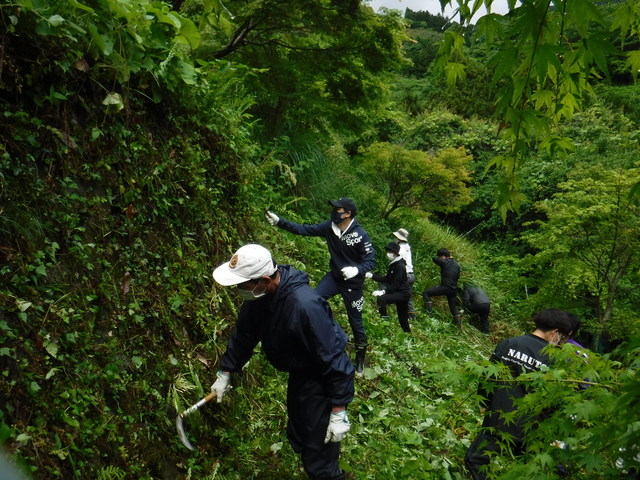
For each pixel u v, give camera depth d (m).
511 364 3.03
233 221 4.30
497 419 2.95
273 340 2.67
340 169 11.21
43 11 2.53
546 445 1.86
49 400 2.18
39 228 2.38
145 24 3.19
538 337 3.12
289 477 3.00
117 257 2.84
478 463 3.05
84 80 2.83
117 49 3.04
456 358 6.66
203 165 3.87
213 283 3.60
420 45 24.52
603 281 8.70
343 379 2.67
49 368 2.23
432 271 10.83
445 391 4.97
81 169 2.73
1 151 2.31
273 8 6.83
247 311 2.73
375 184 11.70
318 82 8.60
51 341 2.29
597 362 1.80
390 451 3.63
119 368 2.60
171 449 2.70
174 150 3.48
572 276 8.46
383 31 7.62
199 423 2.91
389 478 3.37
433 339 7.29
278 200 7.10
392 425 4.04
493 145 16.61
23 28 2.45
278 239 5.83
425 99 20.22
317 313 2.59
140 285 2.93
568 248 8.75
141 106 3.26
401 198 10.80
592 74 1.78
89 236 2.69
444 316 9.17
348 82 8.40
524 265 9.52
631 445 1.36
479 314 9.43
